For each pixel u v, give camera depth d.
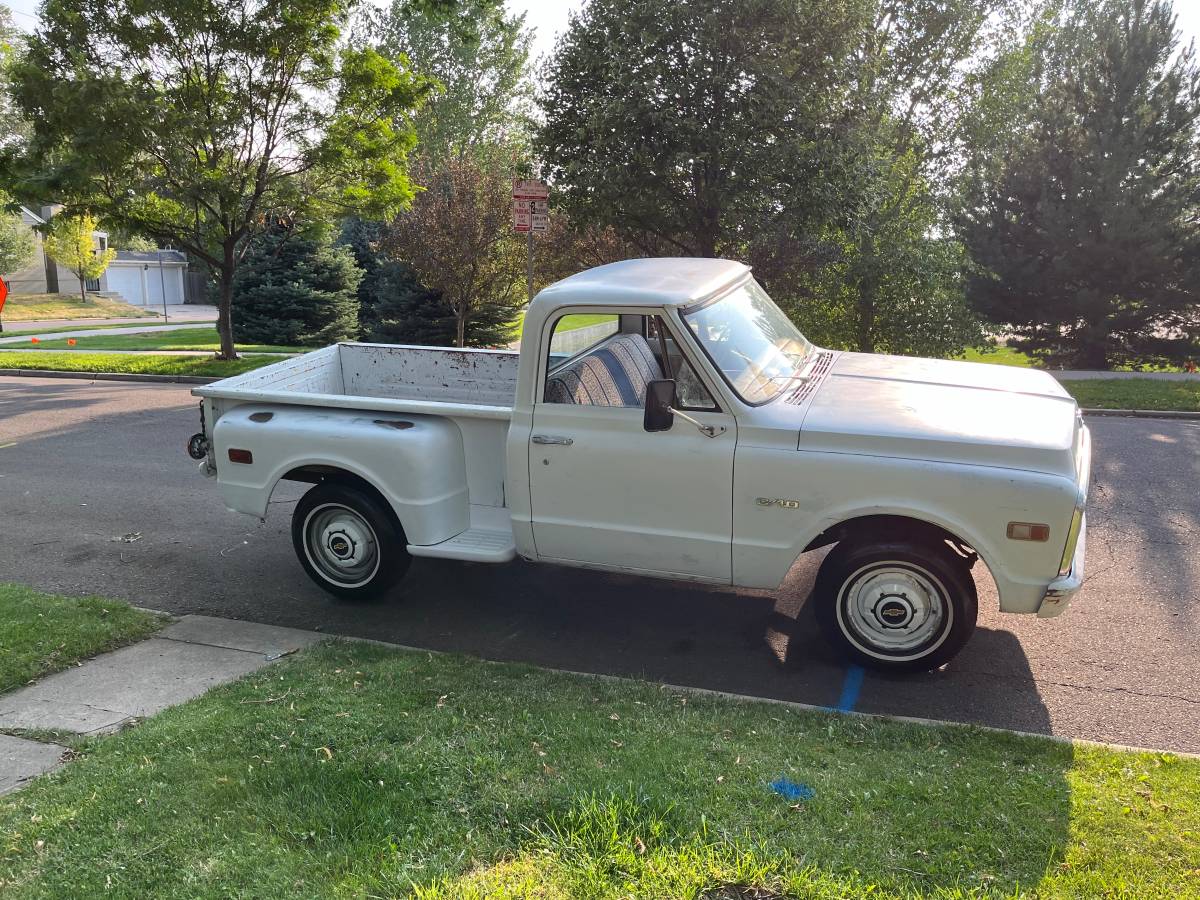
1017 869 3.10
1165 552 6.90
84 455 10.63
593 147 14.14
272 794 3.60
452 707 4.38
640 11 13.52
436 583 6.59
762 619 5.88
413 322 26.11
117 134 15.96
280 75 17.58
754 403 4.98
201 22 16.33
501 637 5.66
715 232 15.08
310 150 17.84
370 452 5.67
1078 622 5.72
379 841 3.28
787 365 5.55
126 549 7.38
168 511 8.41
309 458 5.87
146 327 39.53
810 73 14.09
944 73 25.47
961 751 3.99
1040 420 4.91
